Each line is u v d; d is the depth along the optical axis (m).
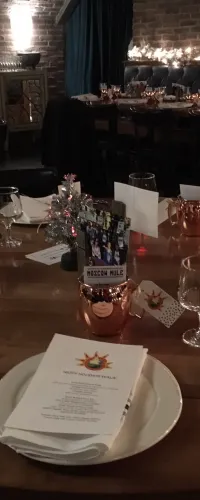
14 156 6.32
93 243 1.30
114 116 4.08
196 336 1.13
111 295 1.11
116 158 4.25
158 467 0.79
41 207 1.91
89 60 6.62
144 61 6.37
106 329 1.13
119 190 1.65
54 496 0.76
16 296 1.33
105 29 6.50
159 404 0.90
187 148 4.01
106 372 0.95
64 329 1.17
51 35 7.05
